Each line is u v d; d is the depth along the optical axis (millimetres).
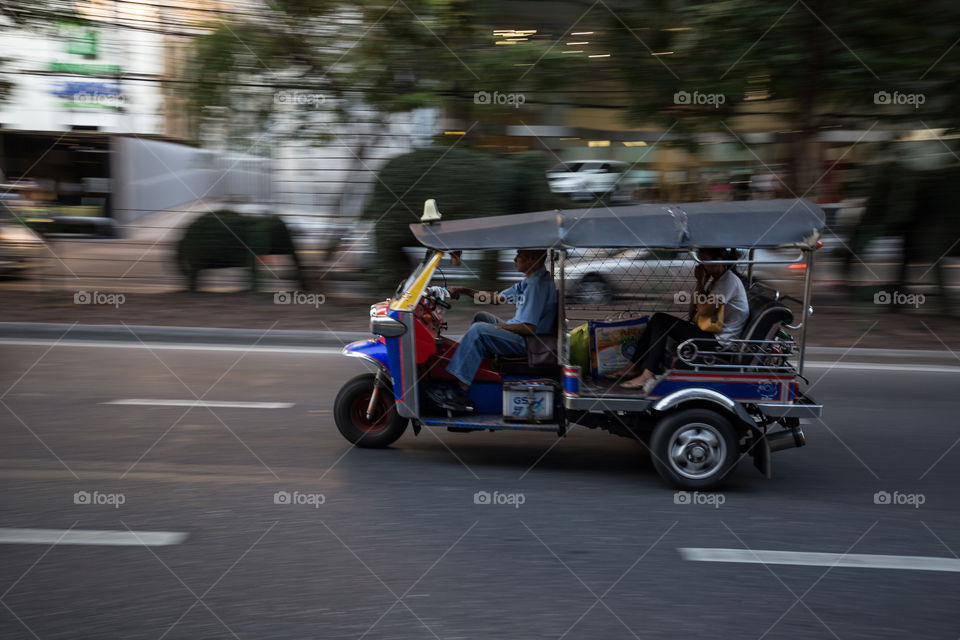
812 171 11211
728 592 3754
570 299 6477
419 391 5559
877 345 9625
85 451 5672
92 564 3900
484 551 4145
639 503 4902
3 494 4816
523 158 11359
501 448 6020
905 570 4035
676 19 10062
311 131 11641
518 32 10805
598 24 10367
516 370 5609
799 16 9492
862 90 10102
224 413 6750
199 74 11484
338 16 10859
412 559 4031
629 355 5566
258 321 10523
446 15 10516
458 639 3289
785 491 5203
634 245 5109
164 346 9523
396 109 11289
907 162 10969
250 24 11164
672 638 3334
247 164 12156
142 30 11469
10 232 13078
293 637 3279
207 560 3969
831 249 11797
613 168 11531
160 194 13914
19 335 9977
